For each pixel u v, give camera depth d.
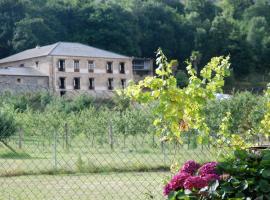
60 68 137.88
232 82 156.00
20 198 20.59
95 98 87.69
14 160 31.31
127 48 193.25
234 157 8.37
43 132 56.12
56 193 21.69
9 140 51.31
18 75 128.88
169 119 10.29
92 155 36.16
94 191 22.00
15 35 171.88
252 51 187.62
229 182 7.84
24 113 66.56
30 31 173.00
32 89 91.12
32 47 171.75
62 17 193.50
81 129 57.47
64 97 91.75
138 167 25.64
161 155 27.44
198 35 198.00
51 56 136.25
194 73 10.62
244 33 196.75
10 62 146.12
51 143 50.22
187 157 19.45
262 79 171.38
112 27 192.50
